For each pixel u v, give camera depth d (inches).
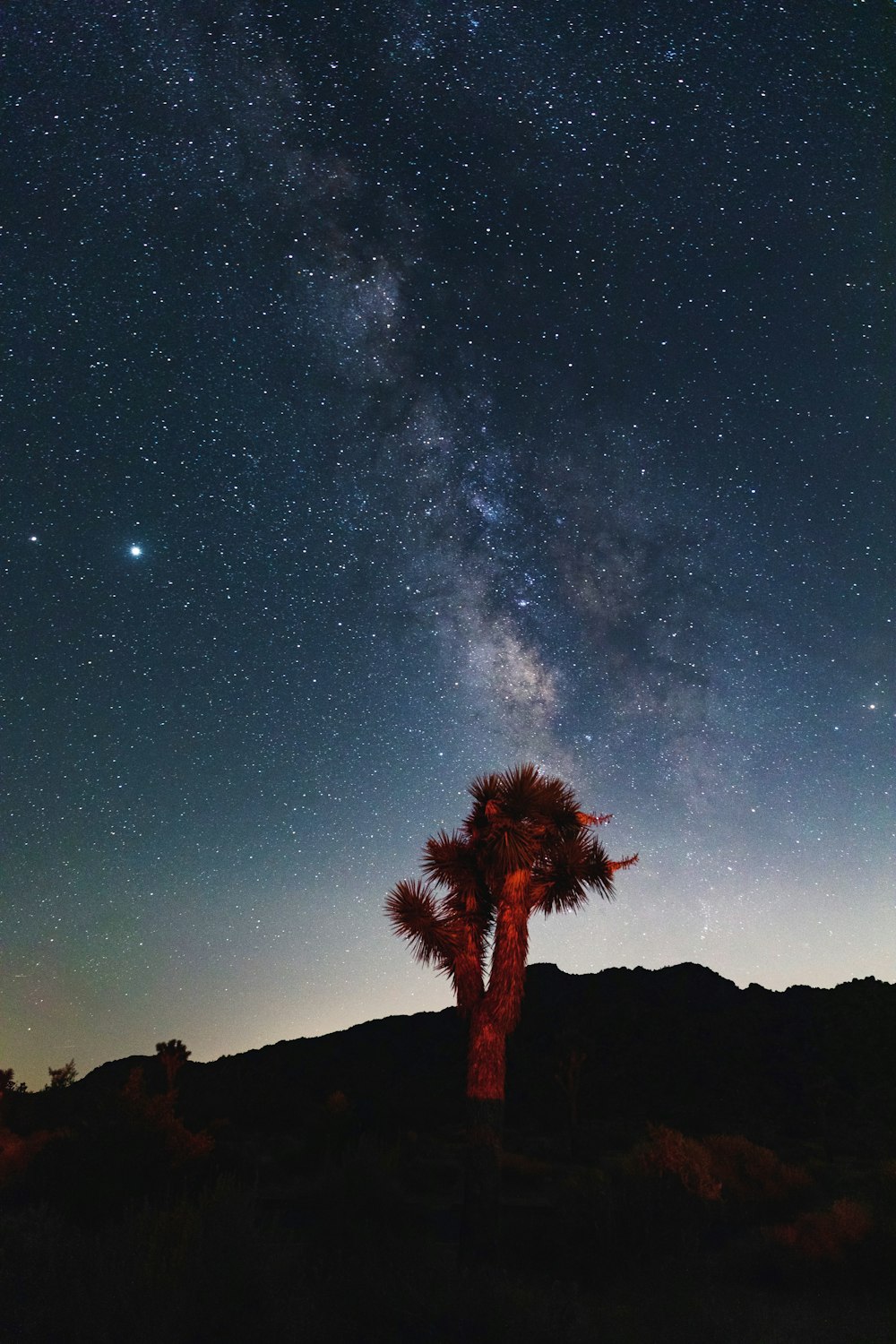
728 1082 2041.1
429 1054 2395.4
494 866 592.4
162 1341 235.6
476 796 628.1
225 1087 1723.7
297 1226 537.6
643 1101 1969.7
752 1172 749.9
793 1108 1877.5
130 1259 269.6
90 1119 625.0
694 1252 493.0
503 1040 560.4
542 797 610.9
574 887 597.0
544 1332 295.9
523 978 575.5
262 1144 1242.0
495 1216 510.0
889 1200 512.7
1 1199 548.4
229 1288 258.4
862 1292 444.5
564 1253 510.3
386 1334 276.8
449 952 595.8
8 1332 235.1
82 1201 537.0
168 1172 588.7
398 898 607.2
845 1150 1417.3
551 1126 1809.8
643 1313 368.5
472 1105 540.7
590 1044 2246.6
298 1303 265.0
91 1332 233.6
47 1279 255.8
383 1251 412.2
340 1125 1172.5
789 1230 508.4
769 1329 368.5
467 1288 307.4
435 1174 1027.3
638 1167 661.3
